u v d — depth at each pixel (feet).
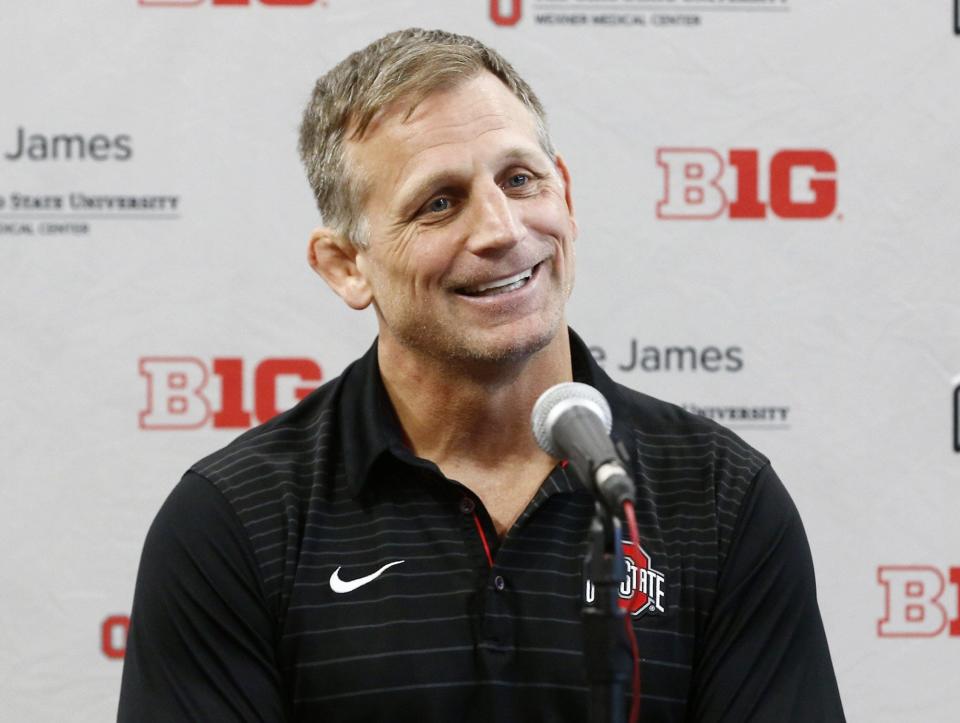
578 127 34.37
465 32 34.42
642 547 23.34
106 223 33.94
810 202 34.30
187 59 34.17
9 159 33.78
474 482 24.03
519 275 22.41
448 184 22.38
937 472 33.91
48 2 33.94
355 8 34.42
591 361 25.34
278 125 34.30
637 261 34.22
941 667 33.60
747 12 34.45
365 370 25.34
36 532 33.47
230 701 22.45
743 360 34.12
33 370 33.65
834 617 33.65
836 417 33.99
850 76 34.35
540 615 22.59
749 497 23.73
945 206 34.22
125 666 23.85
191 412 34.01
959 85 34.32
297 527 23.53
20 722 33.24
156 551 23.70
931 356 34.04
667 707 22.57
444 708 22.13
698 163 34.35
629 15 34.45
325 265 25.11
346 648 22.49
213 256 34.14
